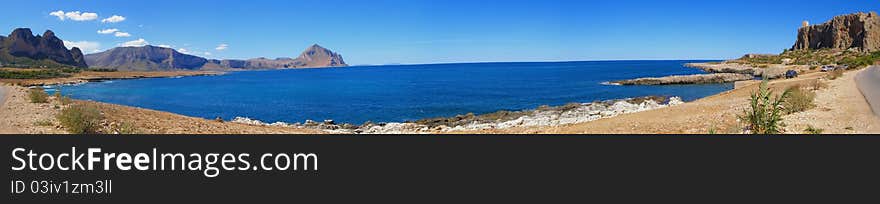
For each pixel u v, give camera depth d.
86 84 116.19
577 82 81.62
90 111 13.21
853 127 12.56
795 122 13.59
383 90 71.38
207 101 57.78
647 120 16.86
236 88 88.88
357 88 78.94
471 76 124.50
